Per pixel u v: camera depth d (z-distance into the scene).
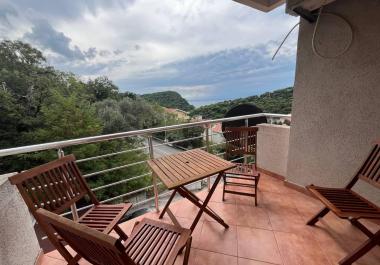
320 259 1.57
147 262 1.09
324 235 1.82
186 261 1.30
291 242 1.75
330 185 2.28
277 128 2.89
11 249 1.29
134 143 8.70
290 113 2.70
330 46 2.09
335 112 2.13
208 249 1.69
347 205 1.52
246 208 2.27
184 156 2.05
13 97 10.45
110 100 13.32
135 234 1.31
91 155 8.91
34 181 1.30
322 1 1.89
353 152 2.04
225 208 2.27
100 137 1.85
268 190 2.65
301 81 2.39
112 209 1.56
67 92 12.40
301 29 2.31
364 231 1.46
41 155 8.70
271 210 2.21
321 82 2.21
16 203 1.40
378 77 1.81
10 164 8.72
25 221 1.50
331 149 2.21
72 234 0.77
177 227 1.35
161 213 2.12
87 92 14.02
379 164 1.63
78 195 1.55
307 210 2.20
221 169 1.69
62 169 1.50
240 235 1.85
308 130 2.40
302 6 2.00
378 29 1.77
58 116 10.30
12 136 9.80
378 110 1.83
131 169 8.77
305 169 2.50
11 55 11.79
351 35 1.93
